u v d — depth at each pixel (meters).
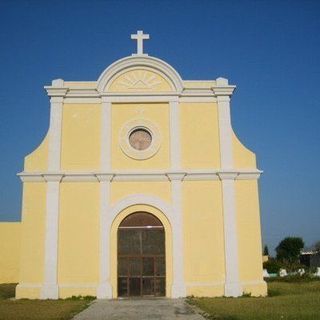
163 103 23.09
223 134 22.73
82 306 18.17
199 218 21.95
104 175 22.00
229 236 21.64
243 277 21.50
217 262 21.58
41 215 21.77
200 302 18.86
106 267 21.28
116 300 20.39
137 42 23.62
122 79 23.20
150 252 21.81
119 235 21.94
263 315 14.73
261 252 21.67
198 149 22.67
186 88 23.12
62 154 22.44
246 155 22.70
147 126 22.80
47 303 19.33
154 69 23.20
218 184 22.33
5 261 31.98
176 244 21.59
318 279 35.34
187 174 22.19
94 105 22.98
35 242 21.53
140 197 22.02
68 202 21.92
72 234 21.64
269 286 28.41
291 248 60.50
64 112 22.89
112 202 21.98
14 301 20.12
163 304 18.81
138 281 21.59
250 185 22.31
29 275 21.25
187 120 22.95
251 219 22.00
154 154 22.53
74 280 21.25
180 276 21.34
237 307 16.95
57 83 23.00
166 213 21.91
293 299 19.64
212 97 23.23
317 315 14.67
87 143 22.58
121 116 22.92
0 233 32.16
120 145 22.61
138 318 15.02
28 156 22.34
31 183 22.05
